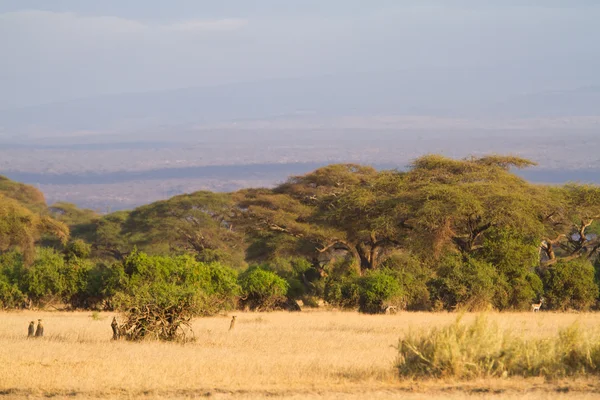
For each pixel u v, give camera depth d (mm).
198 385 31453
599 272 104125
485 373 33188
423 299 91875
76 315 76750
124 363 37000
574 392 29391
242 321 69625
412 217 109312
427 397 28312
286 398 28312
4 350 42125
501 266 93875
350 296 92438
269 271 95625
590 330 37719
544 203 108562
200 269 84000
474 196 103688
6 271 89438
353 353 43000
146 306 49125
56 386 31047
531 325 61094
